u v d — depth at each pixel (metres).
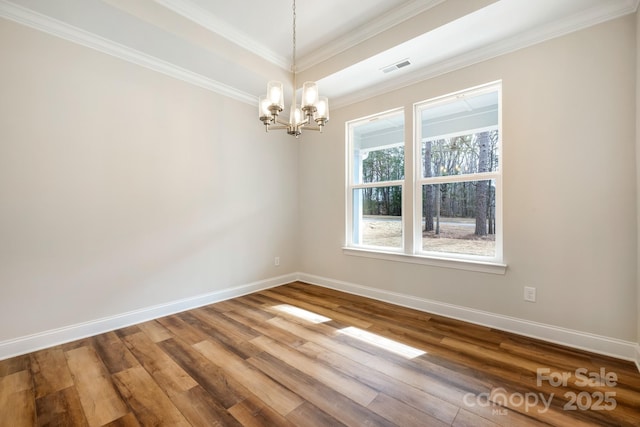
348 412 1.57
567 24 2.23
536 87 2.39
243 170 3.71
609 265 2.13
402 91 3.23
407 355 2.16
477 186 2.83
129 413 1.57
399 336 2.48
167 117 3.00
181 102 3.11
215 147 3.41
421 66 2.96
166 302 3.00
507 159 2.54
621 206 2.08
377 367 2.00
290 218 4.32
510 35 2.43
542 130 2.37
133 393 1.73
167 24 2.40
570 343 2.28
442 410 1.58
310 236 4.28
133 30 2.38
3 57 2.12
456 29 2.35
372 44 2.76
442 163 3.06
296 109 2.33
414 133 3.16
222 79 3.28
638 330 2.00
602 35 2.12
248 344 2.35
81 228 2.48
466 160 2.90
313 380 1.86
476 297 2.75
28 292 2.23
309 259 4.30
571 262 2.27
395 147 3.46
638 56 1.95
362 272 3.65
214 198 3.41
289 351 2.23
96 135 2.55
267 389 1.77
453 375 1.90
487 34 2.42
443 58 2.80
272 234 4.07
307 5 2.47
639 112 1.95
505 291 2.58
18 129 2.18
